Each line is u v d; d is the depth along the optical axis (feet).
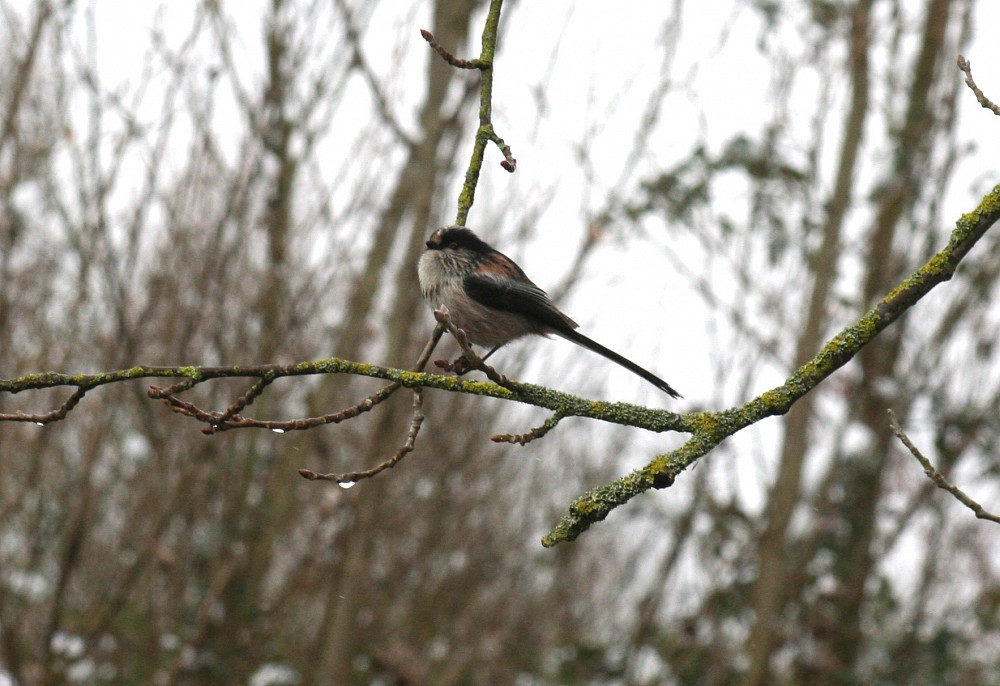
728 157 41.75
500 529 50.70
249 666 43.14
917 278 16.20
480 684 49.42
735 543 44.91
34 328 42.70
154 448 41.39
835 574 44.19
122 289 38.34
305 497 47.50
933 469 16.48
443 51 18.60
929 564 43.73
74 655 42.22
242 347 41.39
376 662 44.42
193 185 40.09
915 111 44.11
